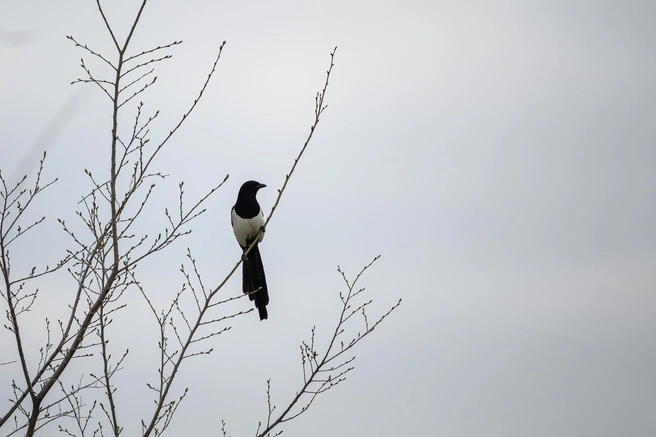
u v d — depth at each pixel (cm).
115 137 1009
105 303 1011
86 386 1008
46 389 962
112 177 1010
